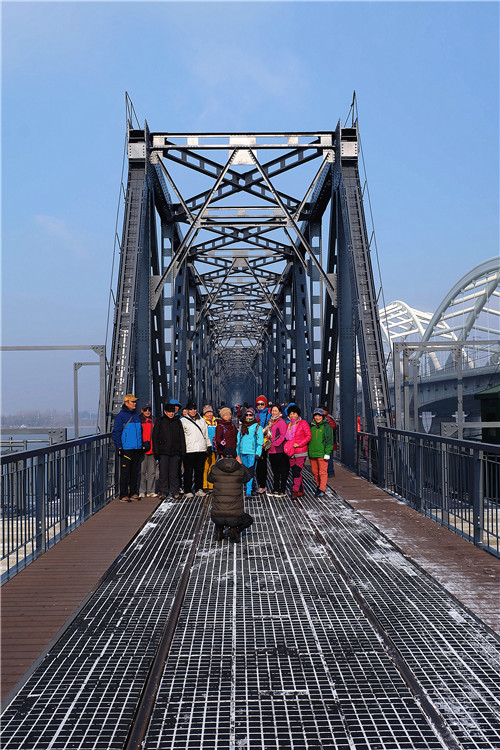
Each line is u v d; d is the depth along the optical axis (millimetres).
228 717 3094
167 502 9969
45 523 6594
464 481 7082
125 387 13039
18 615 4559
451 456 7598
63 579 5500
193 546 6715
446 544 6699
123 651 3900
